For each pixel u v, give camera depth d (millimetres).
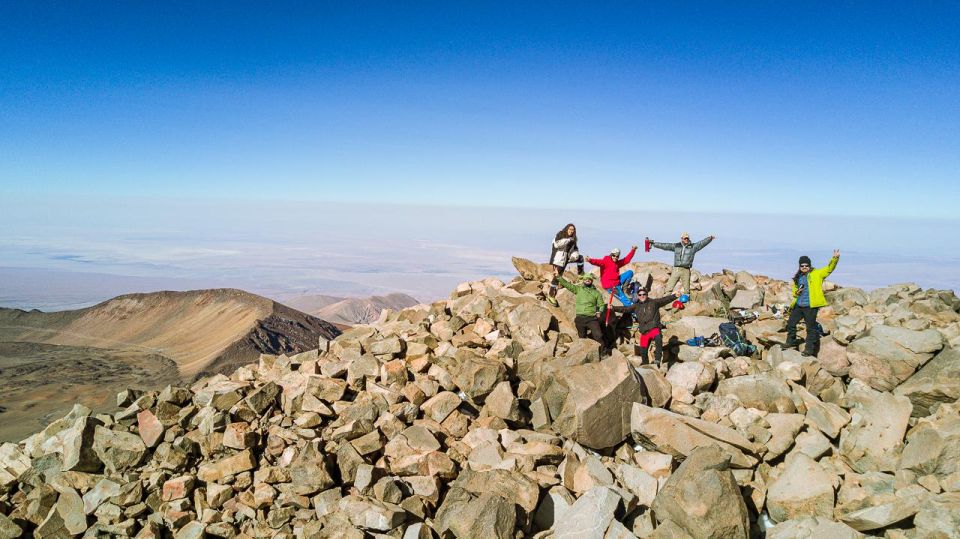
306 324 190750
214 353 154125
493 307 17812
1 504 12133
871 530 9047
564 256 18844
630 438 11961
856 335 14461
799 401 12148
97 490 11812
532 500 10062
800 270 14078
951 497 8695
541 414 12336
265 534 10898
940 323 15766
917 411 11656
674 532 9008
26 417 103938
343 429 12266
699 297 18953
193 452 12562
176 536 11070
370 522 10117
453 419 12773
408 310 19281
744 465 10773
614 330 16156
